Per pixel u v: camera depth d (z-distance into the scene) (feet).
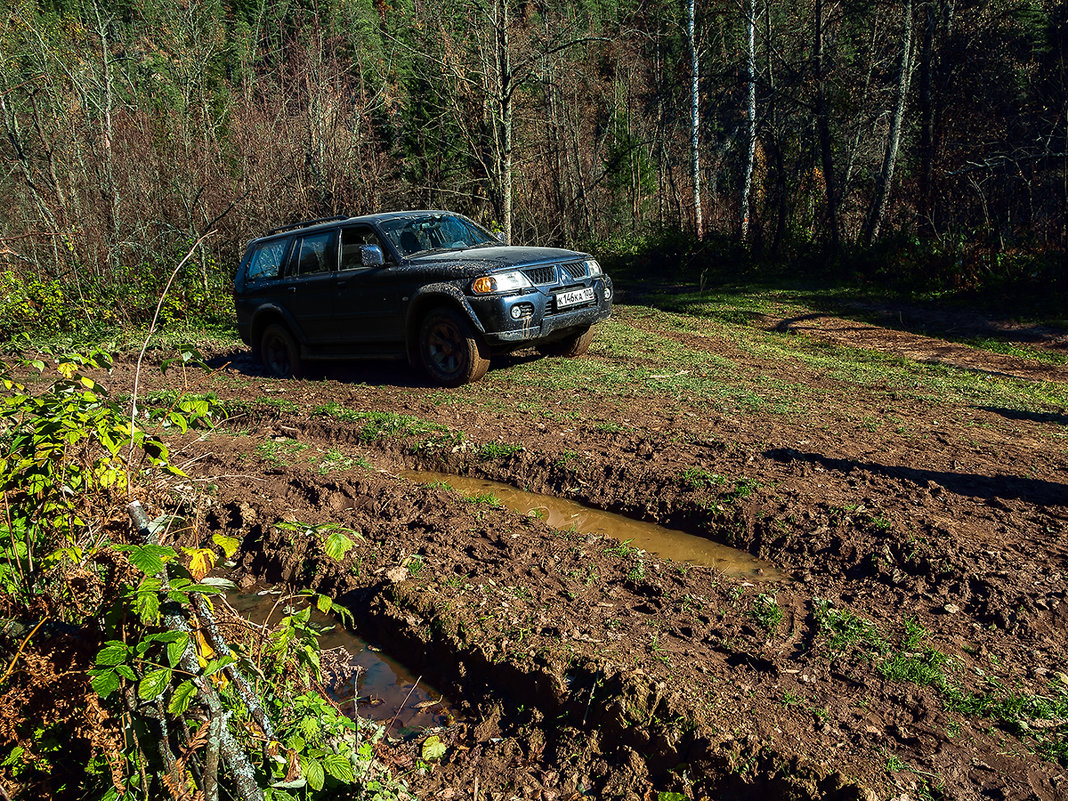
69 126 57.16
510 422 23.09
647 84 103.55
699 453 19.69
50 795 8.33
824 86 68.39
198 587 6.63
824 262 66.44
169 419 8.72
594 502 18.45
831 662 11.66
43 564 8.05
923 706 10.55
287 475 19.94
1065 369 34.37
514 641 12.42
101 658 6.49
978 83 61.67
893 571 13.99
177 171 54.44
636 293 63.36
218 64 85.40
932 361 36.37
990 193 59.98
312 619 14.73
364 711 12.07
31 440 7.83
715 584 14.14
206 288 48.93
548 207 89.66
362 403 26.35
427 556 15.52
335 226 30.50
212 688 7.00
